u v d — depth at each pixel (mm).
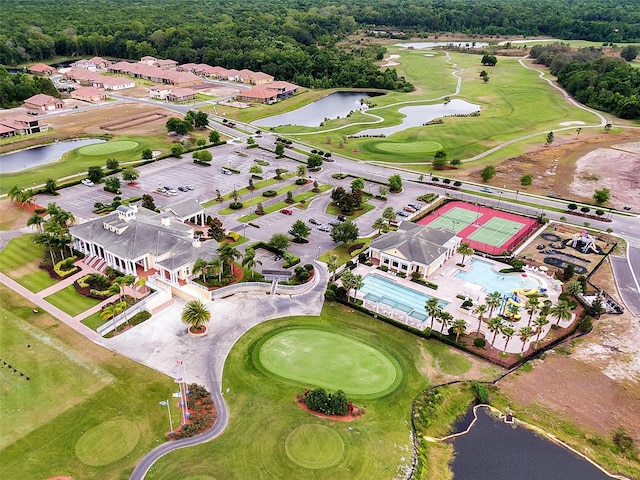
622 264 141750
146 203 157750
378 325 113562
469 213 172625
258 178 195375
